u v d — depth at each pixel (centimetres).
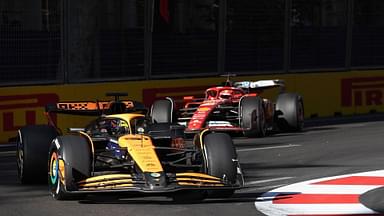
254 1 6166
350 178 3334
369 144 4547
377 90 6681
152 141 2858
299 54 6425
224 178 2675
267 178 3344
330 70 6538
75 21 5194
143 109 3309
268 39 6244
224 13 5988
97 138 2914
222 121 4762
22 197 2856
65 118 4944
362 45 6844
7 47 4866
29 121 4800
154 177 2502
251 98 4800
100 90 5175
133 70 5522
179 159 2914
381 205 2722
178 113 4825
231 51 6044
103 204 2694
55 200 2784
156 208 2627
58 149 2650
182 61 5781
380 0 6975
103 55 5359
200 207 2656
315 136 4981
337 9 6669
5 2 4847
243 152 4209
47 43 5056
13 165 3844
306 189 3061
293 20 6388
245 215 2531
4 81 4850
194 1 5831
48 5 5056
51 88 4916
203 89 5744
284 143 4600
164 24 5669
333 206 2703
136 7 5525
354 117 6294
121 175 2588
